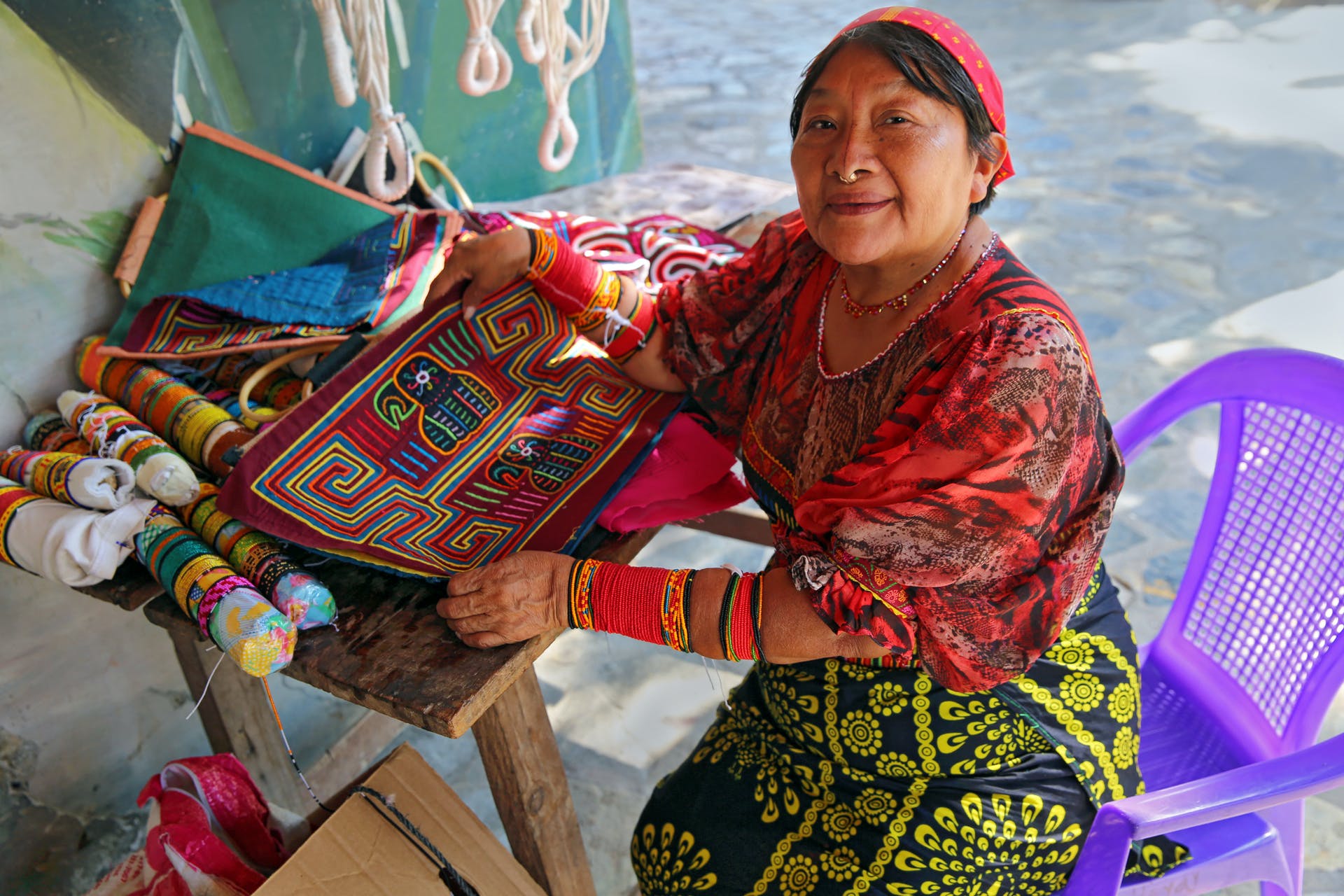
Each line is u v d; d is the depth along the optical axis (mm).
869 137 1031
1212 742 1388
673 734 2023
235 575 1134
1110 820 1154
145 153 1522
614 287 1407
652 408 1443
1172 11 6301
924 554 995
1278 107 4824
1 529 1195
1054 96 5176
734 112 5273
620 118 2445
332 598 1169
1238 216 3871
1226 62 5441
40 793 1628
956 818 1169
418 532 1226
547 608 1133
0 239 1378
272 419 1375
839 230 1065
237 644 1073
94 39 1428
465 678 1085
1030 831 1168
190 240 1523
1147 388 2916
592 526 1327
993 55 5836
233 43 1600
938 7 6730
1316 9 6059
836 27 6617
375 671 1102
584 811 1869
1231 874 1216
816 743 1228
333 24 1490
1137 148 4523
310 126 1752
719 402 1421
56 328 1462
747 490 1425
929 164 1026
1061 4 6645
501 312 1396
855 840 1213
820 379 1218
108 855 1729
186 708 1813
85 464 1191
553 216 1757
